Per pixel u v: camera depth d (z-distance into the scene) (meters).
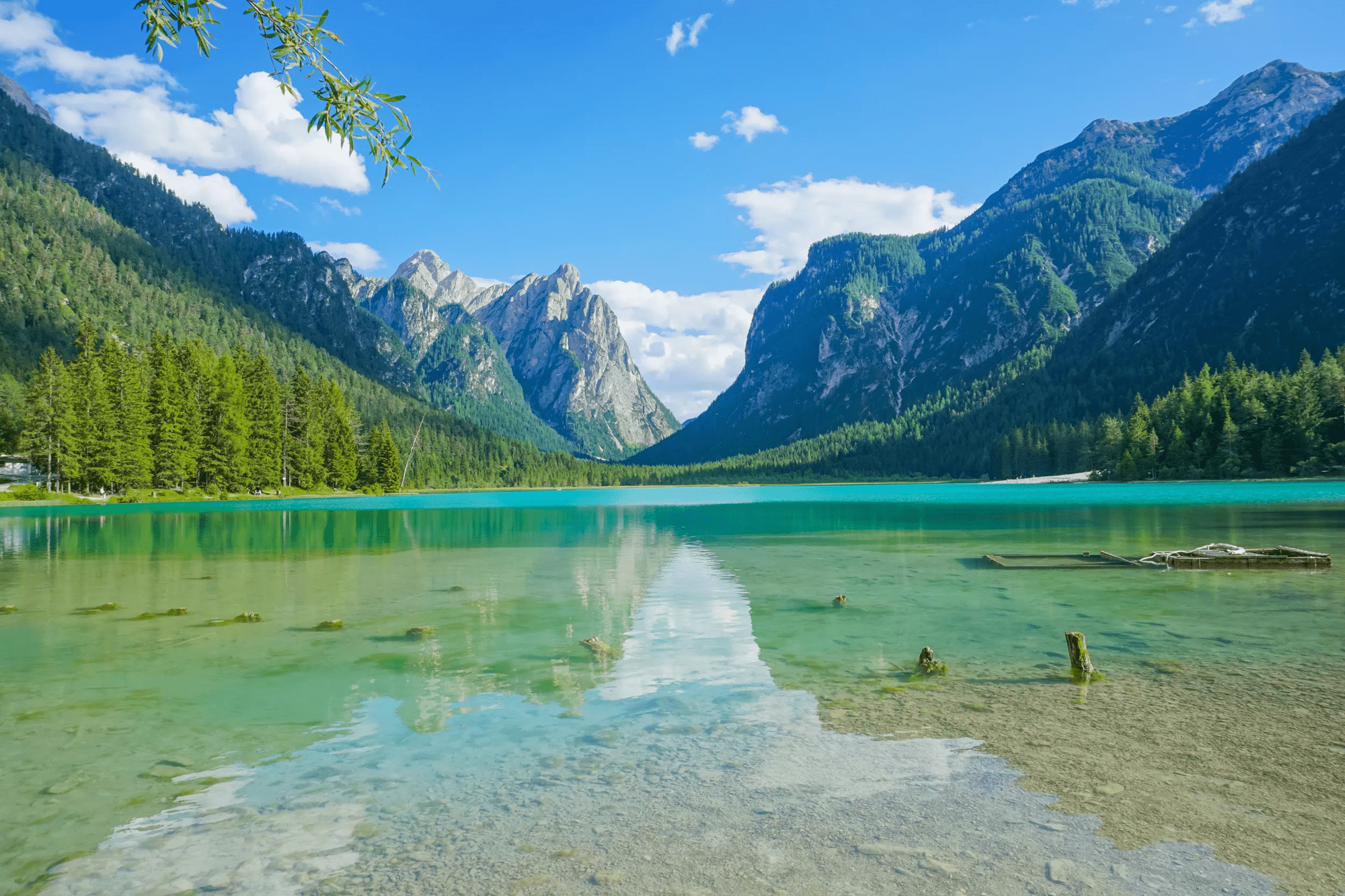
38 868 6.21
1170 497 77.81
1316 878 5.69
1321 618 16.78
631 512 74.81
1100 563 26.86
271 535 45.38
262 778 8.26
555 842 6.57
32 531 48.78
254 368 123.62
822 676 12.52
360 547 37.38
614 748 9.07
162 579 25.72
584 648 14.88
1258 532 38.34
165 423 101.69
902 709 10.48
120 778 8.30
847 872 5.93
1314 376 102.75
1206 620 16.83
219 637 16.11
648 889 5.71
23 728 10.11
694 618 17.89
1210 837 6.45
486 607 19.69
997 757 8.52
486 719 10.34
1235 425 106.06
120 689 12.06
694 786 7.80
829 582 23.75
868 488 174.88
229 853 6.45
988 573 25.52
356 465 139.12
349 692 11.84
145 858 6.38
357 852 6.45
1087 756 8.49
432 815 7.19
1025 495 101.12
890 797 7.44
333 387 144.88
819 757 8.62
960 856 6.16
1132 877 5.75
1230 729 9.36
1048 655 13.85
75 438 91.94
